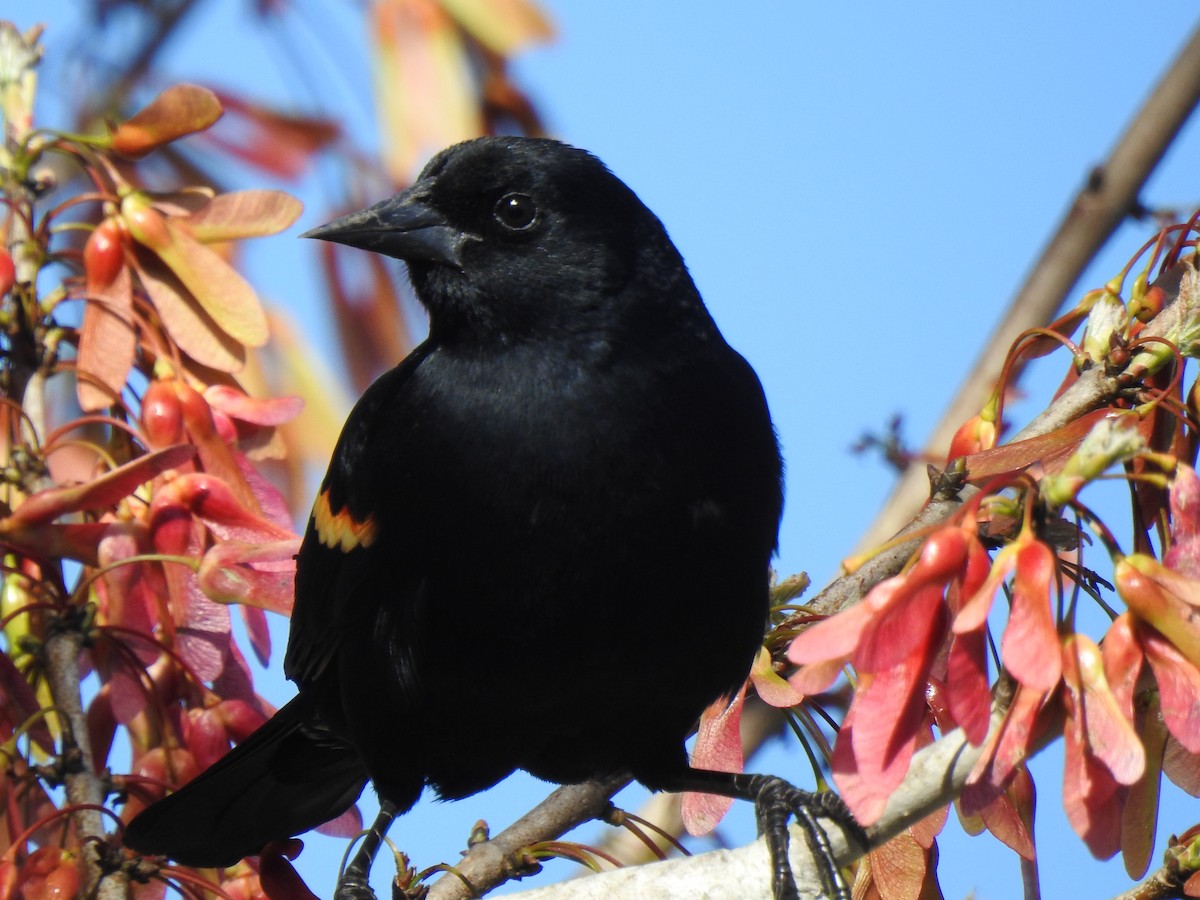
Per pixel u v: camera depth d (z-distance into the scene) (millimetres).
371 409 9148
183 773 8195
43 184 9125
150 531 8070
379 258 9859
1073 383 8508
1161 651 5859
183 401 8414
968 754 6227
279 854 8141
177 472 8242
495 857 8617
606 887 6844
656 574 8555
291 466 9375
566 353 8859
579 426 8594
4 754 7594
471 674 8758
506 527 8539
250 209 8922
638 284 9086
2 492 8344
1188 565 6359
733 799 8570
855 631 5777
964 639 5707
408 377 9109
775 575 9703
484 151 9203
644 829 10195
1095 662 5773
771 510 8930
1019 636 5672
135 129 8969
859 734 5727
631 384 8750
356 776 10086
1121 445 5793
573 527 8500
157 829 8117
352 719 9188
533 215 9094
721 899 6852
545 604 8570
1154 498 7164
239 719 8328
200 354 8617
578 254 9039
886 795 5648
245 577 7867
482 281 9016
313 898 8062
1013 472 6238
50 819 7625
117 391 8492
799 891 6824
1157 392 7824
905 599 5809
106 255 8648
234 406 8625
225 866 8891
